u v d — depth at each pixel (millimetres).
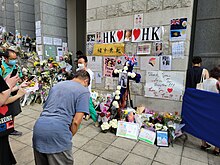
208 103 2561
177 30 3371
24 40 6965
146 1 3682
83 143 2807
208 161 2404
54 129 1385
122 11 4043
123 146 2744
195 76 3221
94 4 4484
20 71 4379
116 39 4211
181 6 3297
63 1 6879
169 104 3598
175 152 2619
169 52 3508
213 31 3705
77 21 7492
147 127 3133
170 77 3535
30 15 7531
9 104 1716
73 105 1520
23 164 2217
